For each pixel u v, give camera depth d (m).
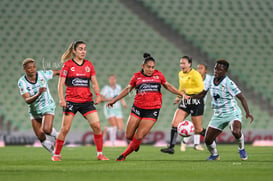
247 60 92.38
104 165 27.94
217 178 20.30
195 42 93.56
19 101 79.25
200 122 40.47
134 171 23.86
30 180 19.72
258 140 67.56
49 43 88.38
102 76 85.00
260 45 95.38
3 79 82.25
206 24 97.19
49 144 35.16
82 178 20.47
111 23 93.38
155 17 96.12
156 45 91.50
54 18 92.38
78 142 65.44
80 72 31.14
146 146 61.03
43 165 28.12
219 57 92.19
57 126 75.75
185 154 41.16
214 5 100.75
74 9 94.31
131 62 87.75
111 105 31.62
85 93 31.53
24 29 89.75
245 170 24.31
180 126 36.47
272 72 91.06
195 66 90.44
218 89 31.36
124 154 32.12
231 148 51.34
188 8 99.12
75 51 31.27
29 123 76.31
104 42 90.06
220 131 32.34
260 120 81.75
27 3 93.75
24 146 61.22
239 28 97.62
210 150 33.16
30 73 32.34
